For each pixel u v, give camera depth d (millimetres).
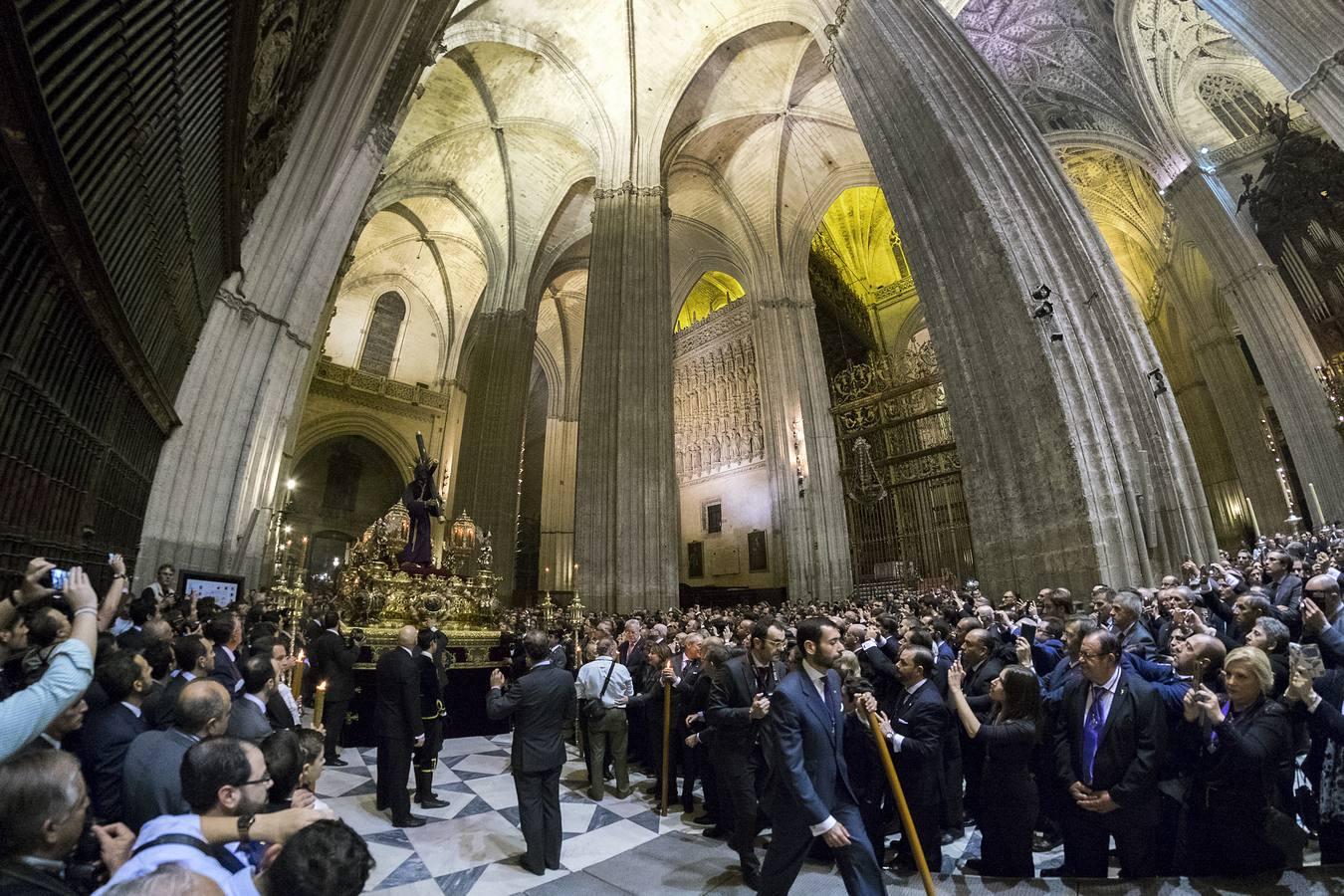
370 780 6152
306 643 7828
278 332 9836
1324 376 15273
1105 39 18062
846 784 2920
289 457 15625
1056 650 5004
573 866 4074
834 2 13227
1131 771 2920
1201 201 17547
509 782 6246
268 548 14562
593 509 14797
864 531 18875
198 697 2268
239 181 7039
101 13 3326
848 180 21719
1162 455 8383
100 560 5586
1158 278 23047
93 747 2508
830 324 28734
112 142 4082
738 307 27031
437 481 28031
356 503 28844
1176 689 3252
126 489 6500
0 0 2438
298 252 10344
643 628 8305
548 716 4199
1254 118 17422
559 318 31922
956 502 16062
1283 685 3422
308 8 7180
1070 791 3117
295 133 9922
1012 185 9617
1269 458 19297
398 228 26375
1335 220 15797
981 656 4391
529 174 23656
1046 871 3449
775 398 21422
